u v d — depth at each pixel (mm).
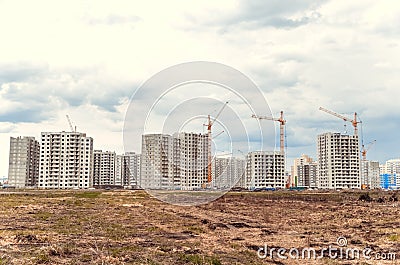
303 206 64000
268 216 46844
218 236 30172
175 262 20406
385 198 80625
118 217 42281
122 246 24797
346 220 42250
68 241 25953
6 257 20484
